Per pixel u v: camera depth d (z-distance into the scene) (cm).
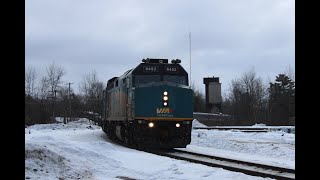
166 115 1942
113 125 2664
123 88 2222
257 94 7881
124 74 2328
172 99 1958
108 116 2866
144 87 1958
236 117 7619
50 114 8112
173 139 1945
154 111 1938
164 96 1948
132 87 2005
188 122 1983
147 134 1928
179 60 2117
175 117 1953
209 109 7825
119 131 2331
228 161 1555
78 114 8856
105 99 3184
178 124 1955
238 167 1333
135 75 2028
